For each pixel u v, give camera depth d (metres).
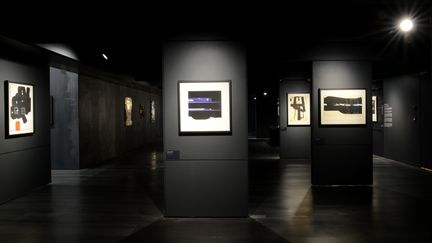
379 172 13.84
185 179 8.06
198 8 7.87
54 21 8.22
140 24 8.01
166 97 8.01
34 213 8.56
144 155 20.22
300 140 18.30
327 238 6.68
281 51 10.99
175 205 8.09
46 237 6.89
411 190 10.65
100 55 12.91
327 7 8.18
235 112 7.98
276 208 8.78
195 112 7.98
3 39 9.24
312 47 11.02
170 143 8.04
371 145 11.27
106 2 7.95
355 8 8.24
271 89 30.02
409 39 9.59
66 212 8.63
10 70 10.00
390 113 17.44
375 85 19.42
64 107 15.16
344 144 11.32
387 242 6.46
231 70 7.95
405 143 15.97
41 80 11.74
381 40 10.38
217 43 7.95
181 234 6.97
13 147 10.11
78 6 8.02
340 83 11.17
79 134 15.20
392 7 8.14
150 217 8.16
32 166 11.09
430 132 13.87
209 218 8.02
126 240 6.68
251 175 13.52
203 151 8.02
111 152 18.78
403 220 7.74
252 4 7.89
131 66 14.94
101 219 8.03
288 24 8.10
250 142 27.94
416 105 14.88
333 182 11.38
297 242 6.50
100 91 17.45
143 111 25.28
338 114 11.25
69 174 14.07
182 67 7.97
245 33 7.92
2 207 9.15
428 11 7.94
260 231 7.10
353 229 7.17
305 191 10.64
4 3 7.96
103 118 17.77
